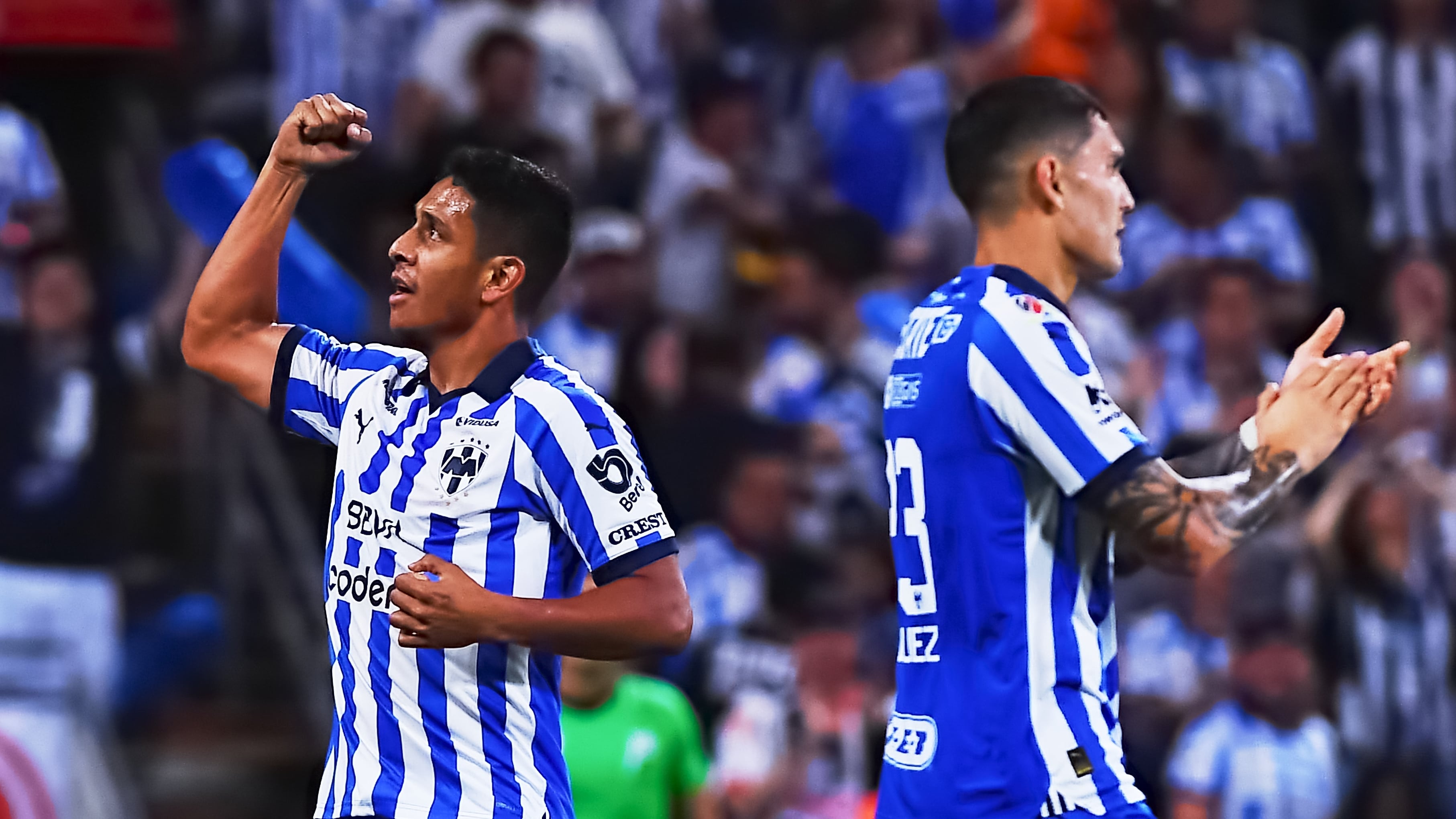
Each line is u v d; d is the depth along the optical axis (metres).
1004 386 11.67
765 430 28.75
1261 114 39.06
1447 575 28.41
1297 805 24.73
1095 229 12.25
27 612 25.84
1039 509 11.77
